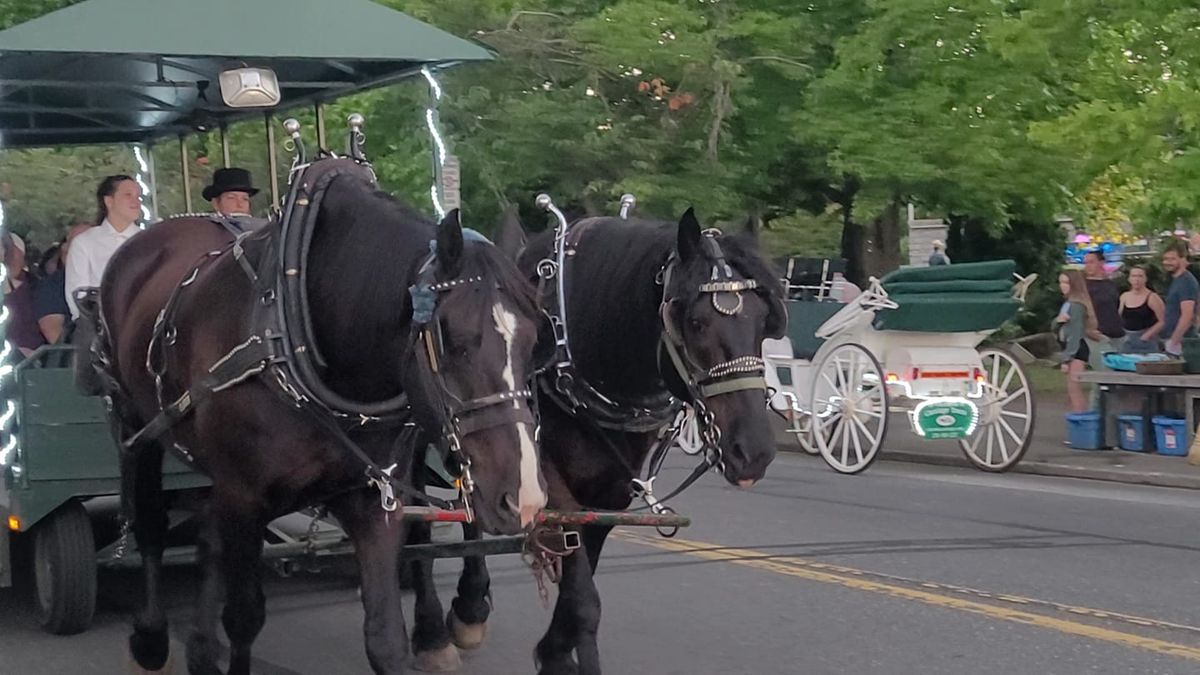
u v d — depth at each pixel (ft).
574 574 17.56
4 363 23.16
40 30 20.74
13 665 21.76
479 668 21.43
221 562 16.88
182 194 36.40
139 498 20.85
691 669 21.13
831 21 61.11
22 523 22.34
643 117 62.90
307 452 15.94
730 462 15.78
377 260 15.40
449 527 26.43
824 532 32.55
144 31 21.15
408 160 53.52
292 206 16.43
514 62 62.44
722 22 61.52
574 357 17.90
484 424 13.43
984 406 43.39
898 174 55.16
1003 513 35.24
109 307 21.27
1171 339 47.50
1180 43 46.39
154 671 21.04
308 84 26.63
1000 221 63.52
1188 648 21.67
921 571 27.78
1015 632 22.85
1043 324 85.15
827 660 21.47
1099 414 46.21
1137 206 48.01
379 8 23.17
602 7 65.31
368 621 15.58
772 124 62.44
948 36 54.75
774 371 46.52
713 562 29.01
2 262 23.53
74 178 52.39
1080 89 52.24
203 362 17.03
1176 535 31.73
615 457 18.20
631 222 18.56
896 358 43.14
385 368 15.40
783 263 50.90
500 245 17.66
